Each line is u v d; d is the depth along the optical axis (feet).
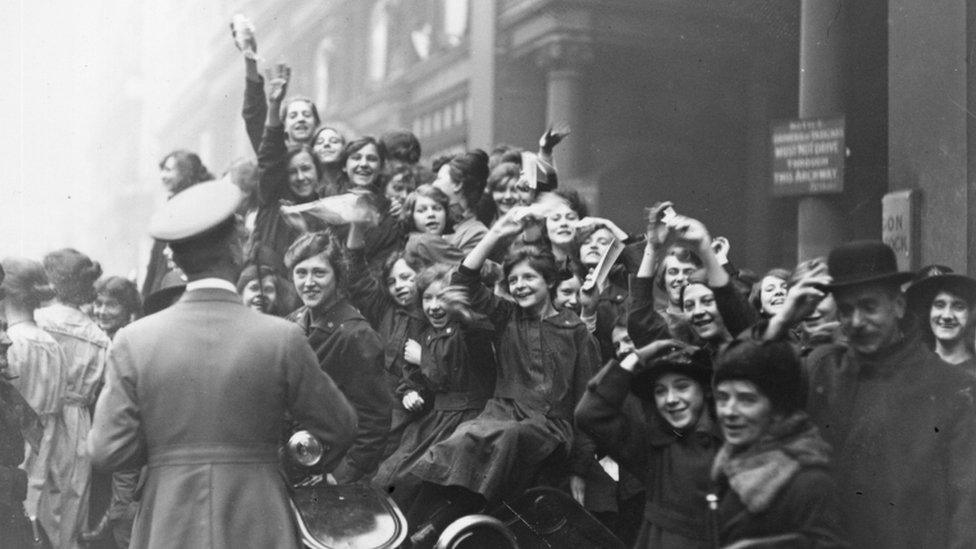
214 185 15.84
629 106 58.65
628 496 18.24
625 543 18.31
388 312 20.84
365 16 83.71
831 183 34.12
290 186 24.50
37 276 25.07
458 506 17.30
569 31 57.26
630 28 57.88
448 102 68.28
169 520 14.57
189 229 15.30
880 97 40.04
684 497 14.75
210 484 14.66
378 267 22.89
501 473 16.96
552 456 17.66
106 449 14.76
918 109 27.86
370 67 82.43
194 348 15.01
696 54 58.39
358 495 16.87
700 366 14.74
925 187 27.63
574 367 18.07
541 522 17.28
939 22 27.53
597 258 20.39
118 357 15.07
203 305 15.31
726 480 13.48
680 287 18.66
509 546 16.84
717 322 16.84
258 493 14.85
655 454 15.25
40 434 22.65
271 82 24.48
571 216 20.83
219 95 118.42
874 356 14.29
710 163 58.75
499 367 18.30
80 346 25.68
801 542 12.82
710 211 58.03
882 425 14.03
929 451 13.85
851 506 13.99
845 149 34.22
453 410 18.70
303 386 15.31
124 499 23.53
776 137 34.96
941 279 16.70
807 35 36.58
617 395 15.24
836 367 14.60
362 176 24.32
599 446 15.72
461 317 17.67
